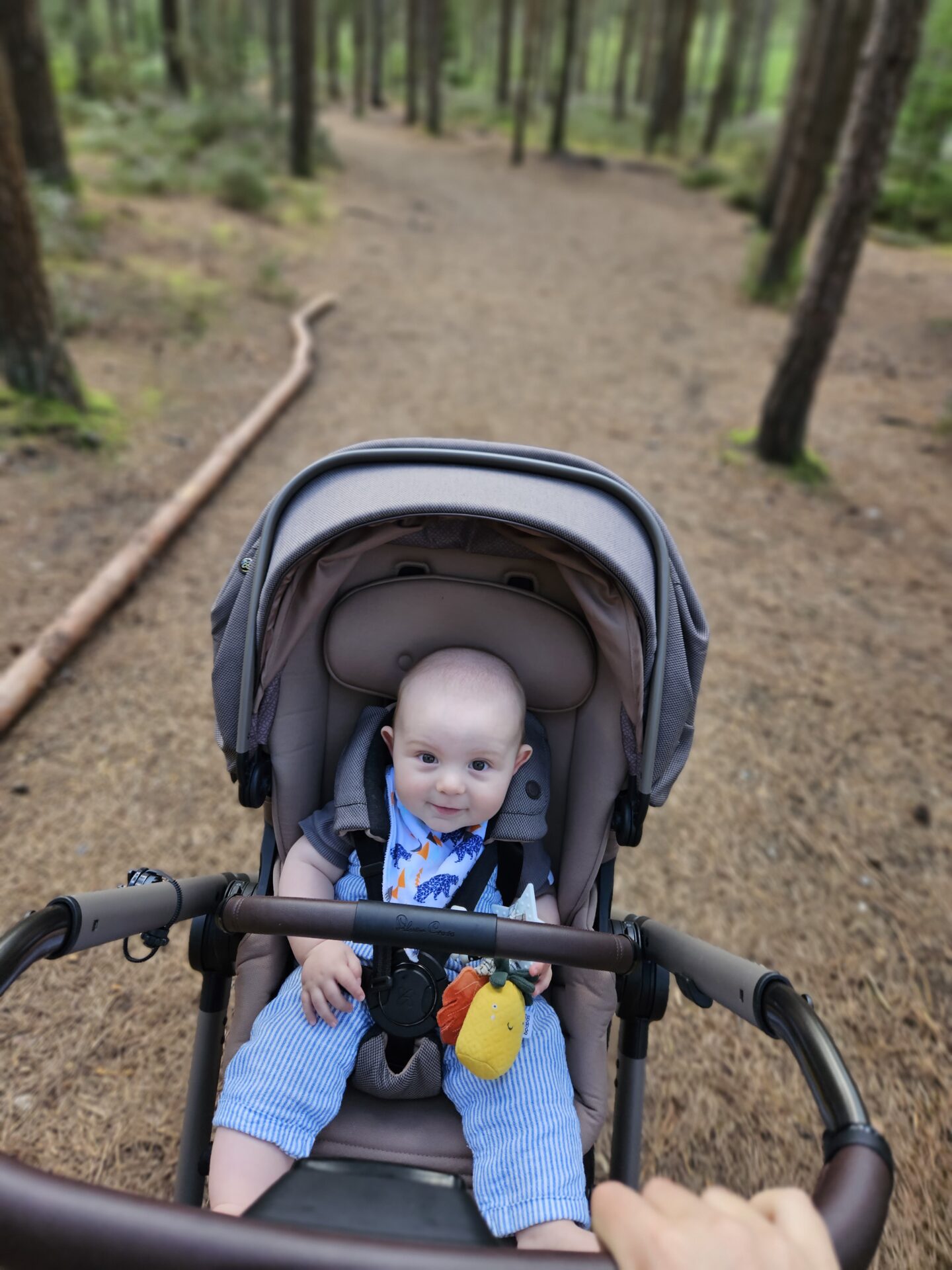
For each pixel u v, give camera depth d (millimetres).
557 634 1654
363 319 8734
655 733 1574
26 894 2578
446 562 1663
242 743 1569
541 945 1312
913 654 4297
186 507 4633
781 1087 2266
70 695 3424
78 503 4680
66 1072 2137
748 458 6348
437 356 7957
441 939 1305
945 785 3426
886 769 3488
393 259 11062
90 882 2650
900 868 3006
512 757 1577
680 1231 768
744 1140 2133
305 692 1705
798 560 5090
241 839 2877
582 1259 794
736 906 2797
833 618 4543
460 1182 1375
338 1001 1492
